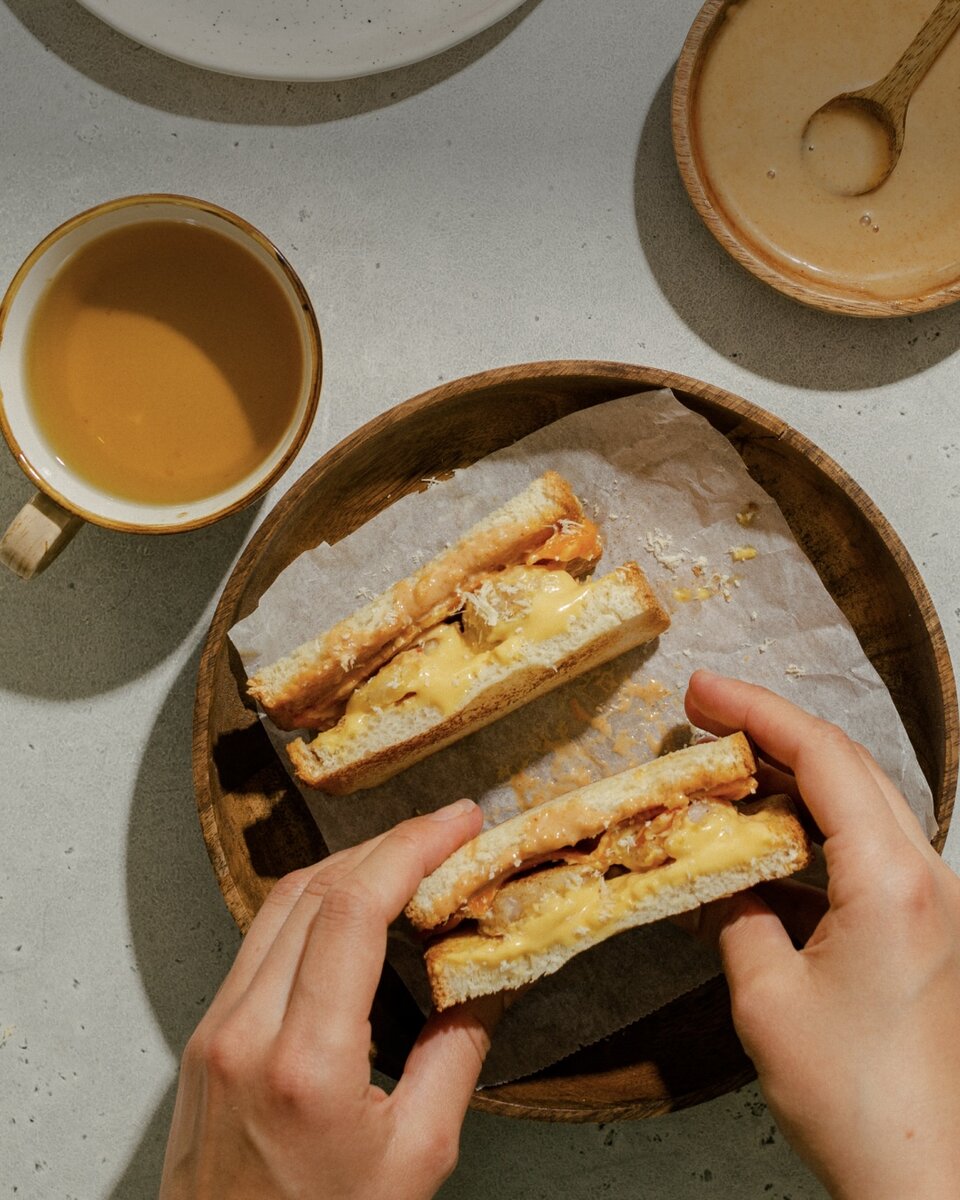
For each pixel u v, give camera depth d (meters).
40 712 0.43
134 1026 0.43
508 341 0.43
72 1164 0.43
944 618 0.43
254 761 0.40
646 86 0.43
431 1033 0.36
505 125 0.43
